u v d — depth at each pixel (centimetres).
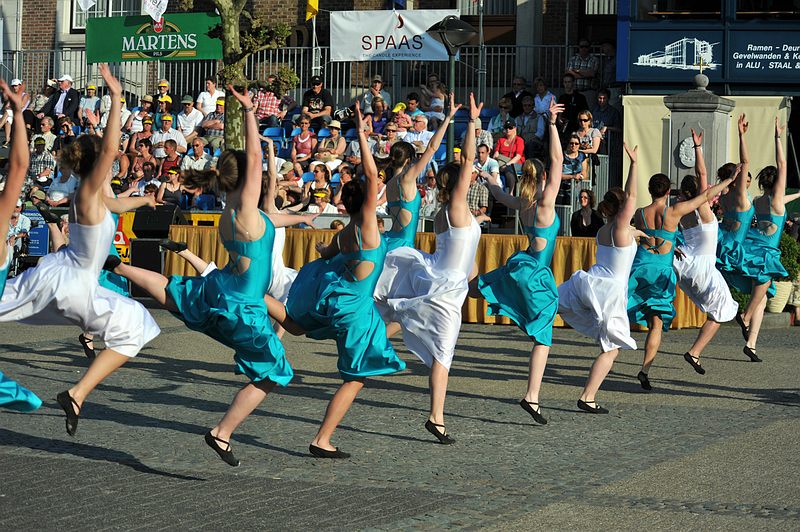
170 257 1653
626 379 1096
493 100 2316
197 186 705
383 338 738
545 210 897
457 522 588
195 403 930
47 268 723
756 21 1975
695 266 1124
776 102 1952
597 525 584
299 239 1584
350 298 723
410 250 870
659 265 1025
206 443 768
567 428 855
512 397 986
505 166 1841
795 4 1962
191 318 690
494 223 1842
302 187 1880
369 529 573
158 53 2320
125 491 645
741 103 1969
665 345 1355
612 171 1978
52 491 639
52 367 1103
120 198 773
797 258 1625
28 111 2312
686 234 1145
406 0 2417
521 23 2336
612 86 2080
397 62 2350
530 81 2316
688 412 922
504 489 662
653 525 584
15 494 631
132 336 723
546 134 2008
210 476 685
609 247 939
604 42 2250
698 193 1130
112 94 704
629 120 1966
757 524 587
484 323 1568
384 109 2133
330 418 738
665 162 1948
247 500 629
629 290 1026
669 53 1994
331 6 2453
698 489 662
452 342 807
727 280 1226
